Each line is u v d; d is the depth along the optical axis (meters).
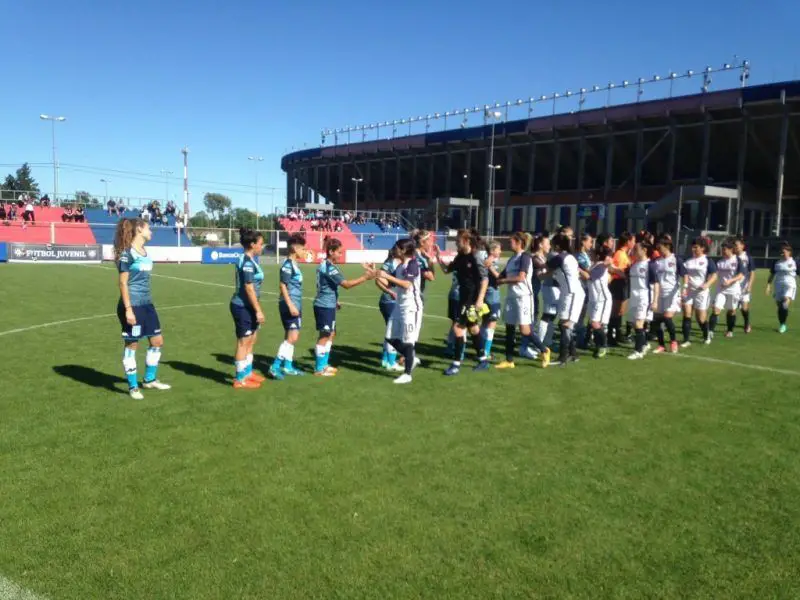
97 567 3.36
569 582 3.31
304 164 84.62
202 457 4.93
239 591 3.17
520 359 9.34
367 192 80.62
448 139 65.12
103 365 8.21
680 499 4.32
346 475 4.63
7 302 14.95
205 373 7.90
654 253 10.20
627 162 57.19
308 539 3.69
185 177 60.38
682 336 11.81
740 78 45.25
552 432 5.73
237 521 3.88
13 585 3.18
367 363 8.77
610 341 10.88
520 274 8.70
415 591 3.20
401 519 3.95
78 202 51.41
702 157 48.53
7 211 44.56
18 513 3.93
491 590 3.22
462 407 6.52
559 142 57.97
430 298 18.61
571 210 59.16
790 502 4.29
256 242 7.04
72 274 23.73
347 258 43.22
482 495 4.32
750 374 8.38
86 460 4.82
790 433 5.79
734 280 11.50
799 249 41.19
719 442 5.51
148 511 3.99
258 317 7.06
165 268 30.23
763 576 3.39
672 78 49.16
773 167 50.03
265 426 5.74
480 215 69.00
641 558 3.55
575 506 4.18
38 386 7.06
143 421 5.82
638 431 5.80
